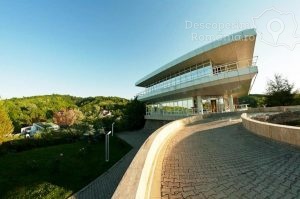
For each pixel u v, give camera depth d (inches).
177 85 1137.4
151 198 180.7
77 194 477.1
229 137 393.1
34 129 1691.7
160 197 182.7
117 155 842.8
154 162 265.9
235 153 287.9
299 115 662.5
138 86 1968.5
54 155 784.3
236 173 218.4
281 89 1263.5
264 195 167.3
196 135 448.1
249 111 1007.0
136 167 180.5
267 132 337.7
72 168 639.8
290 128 281.0
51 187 494.9
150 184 201.8
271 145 301.1
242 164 241.4
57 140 1080.2
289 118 665.6
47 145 1027.9
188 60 1061.1
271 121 647.1
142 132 1526.8
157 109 1611.7
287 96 1238.9
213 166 246.4
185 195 183.2
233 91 1318.9
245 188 183.0
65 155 785.6
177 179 218.7
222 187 190.9
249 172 215.8
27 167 611.5
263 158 251.4
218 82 919.7
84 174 601.6
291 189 169.5
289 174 196.9
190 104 1211.2
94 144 1067.3
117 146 1034.7
